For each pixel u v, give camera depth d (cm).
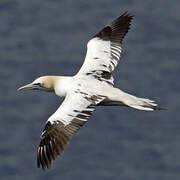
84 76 2127
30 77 6281
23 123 5366
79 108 1945
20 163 4969
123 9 7875
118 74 6278
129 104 2009
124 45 6969
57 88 2117
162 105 5750
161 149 5166
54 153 1867
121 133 5331
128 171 4916
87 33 7256
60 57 6638
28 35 7344
